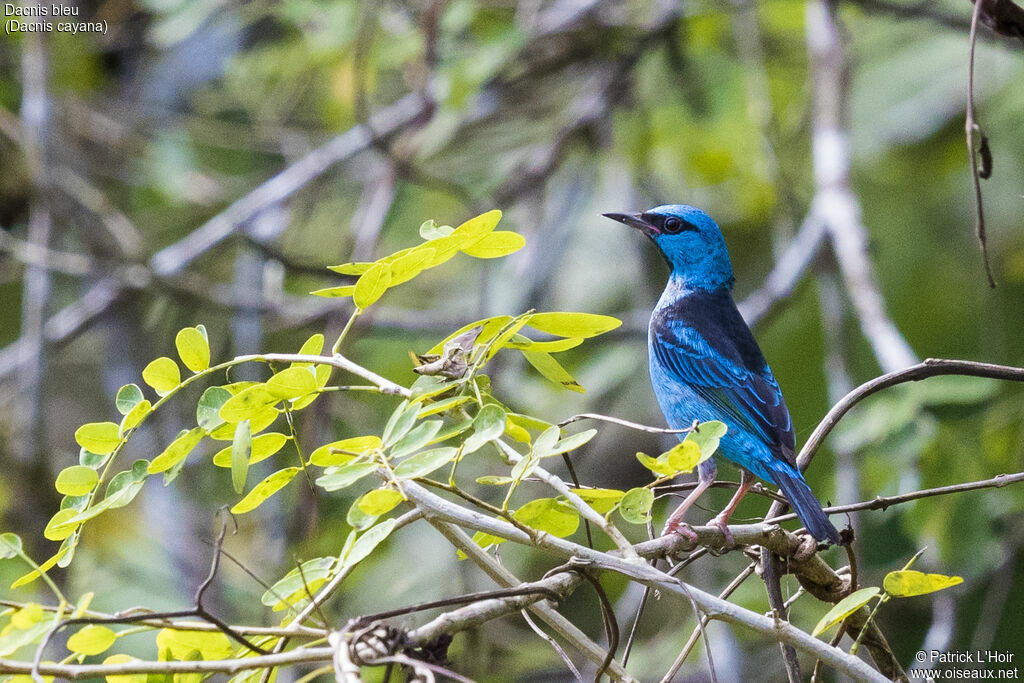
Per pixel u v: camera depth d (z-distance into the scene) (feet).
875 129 54.49
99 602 42.37
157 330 54.03
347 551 16.97
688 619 39.99
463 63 43.65
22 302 57.93
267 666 15.37
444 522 18.62
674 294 34.19
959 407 39.81
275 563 38.40
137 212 56.95
